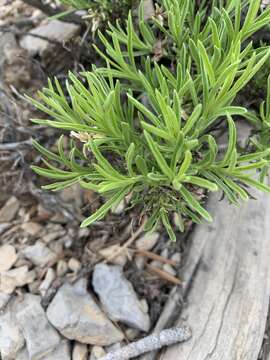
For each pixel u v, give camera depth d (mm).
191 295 224
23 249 237
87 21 244
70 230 240
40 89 255
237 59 148
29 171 238
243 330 212
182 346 211
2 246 238
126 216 224
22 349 214
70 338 217
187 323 216
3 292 225
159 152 141
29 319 217
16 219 246
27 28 284
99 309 221
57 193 244
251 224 231
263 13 169
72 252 237
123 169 180
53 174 171
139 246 237
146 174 155
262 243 227
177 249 239
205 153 177
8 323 217
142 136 178
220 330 212
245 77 147
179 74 162
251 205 234
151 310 226
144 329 219
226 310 216
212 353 208
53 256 235
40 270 233
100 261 232
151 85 179
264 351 217
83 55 247
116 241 237
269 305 226
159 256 237
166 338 211
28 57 253
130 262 234
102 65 245
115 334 218
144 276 234
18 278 229
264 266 224
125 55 196
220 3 184
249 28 164
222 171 160
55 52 265
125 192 158
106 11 208
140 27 188
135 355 209
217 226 234
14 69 259
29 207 248
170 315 221
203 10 194
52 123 155
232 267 225
